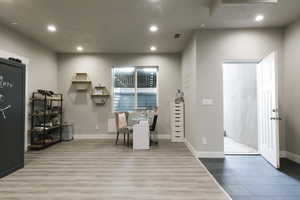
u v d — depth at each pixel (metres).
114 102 7.18
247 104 5.73
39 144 5.35
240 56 4.55
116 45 6.00
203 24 4.33
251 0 3.25
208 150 4.55
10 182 3.11
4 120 3.38
